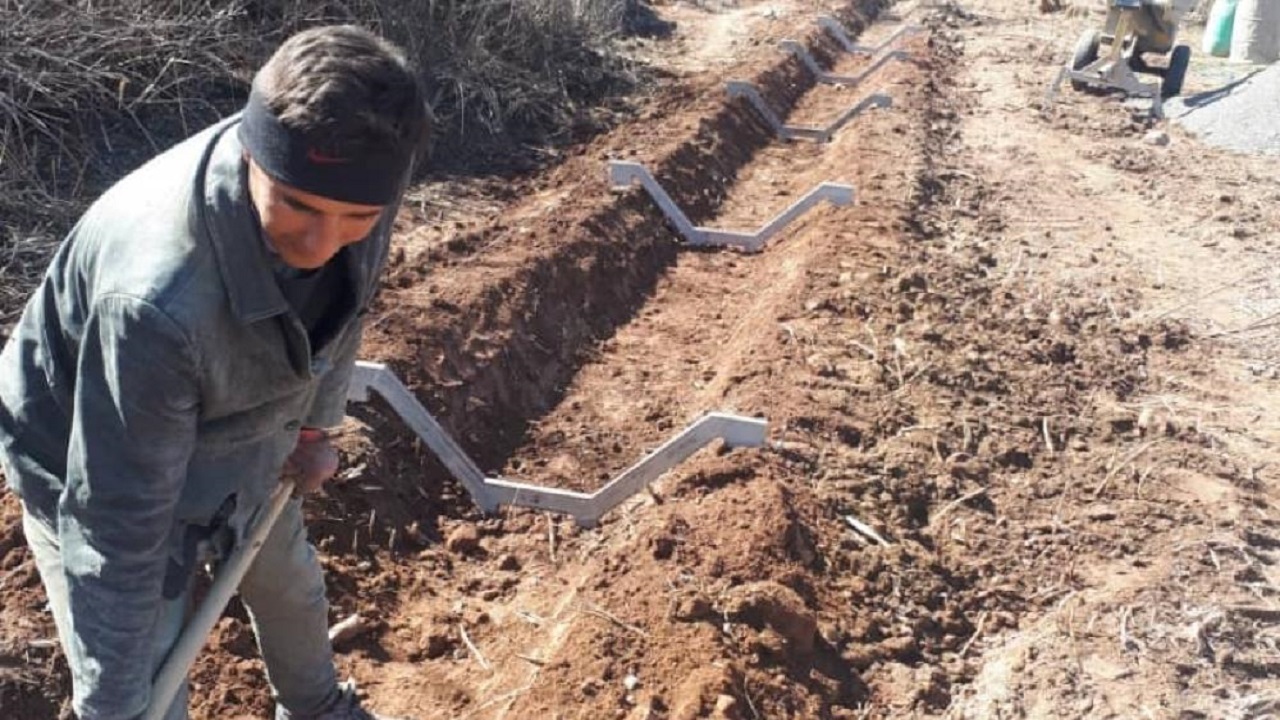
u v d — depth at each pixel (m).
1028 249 8.20
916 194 8.80
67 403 2.22
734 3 17.02
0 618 3.51
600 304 6.94
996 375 6.11
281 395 2.34
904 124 10.72
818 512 4.66
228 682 3.64
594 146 9.59
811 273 6.98
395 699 3.85
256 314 2.10
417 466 4.95
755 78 11.73
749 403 5.48
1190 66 15.32
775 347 6.08
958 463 5.24
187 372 2.04
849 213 8.06
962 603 4.46
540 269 6.58
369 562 4.42
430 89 9.62
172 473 2.12
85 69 7.03
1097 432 5.73
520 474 5.37
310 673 3.10
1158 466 5.43
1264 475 5.49
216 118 7.94
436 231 7.57
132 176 2.13
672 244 8.09
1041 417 5.78
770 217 8.98
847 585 4.38
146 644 2.21
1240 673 4.16
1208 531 4.93
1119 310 7.23
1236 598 4.51
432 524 4.81
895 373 5.96
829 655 4.07
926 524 4.89
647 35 14.13
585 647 3.89
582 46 11.66
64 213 6.33
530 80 10.52
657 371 6.43
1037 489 5.19
